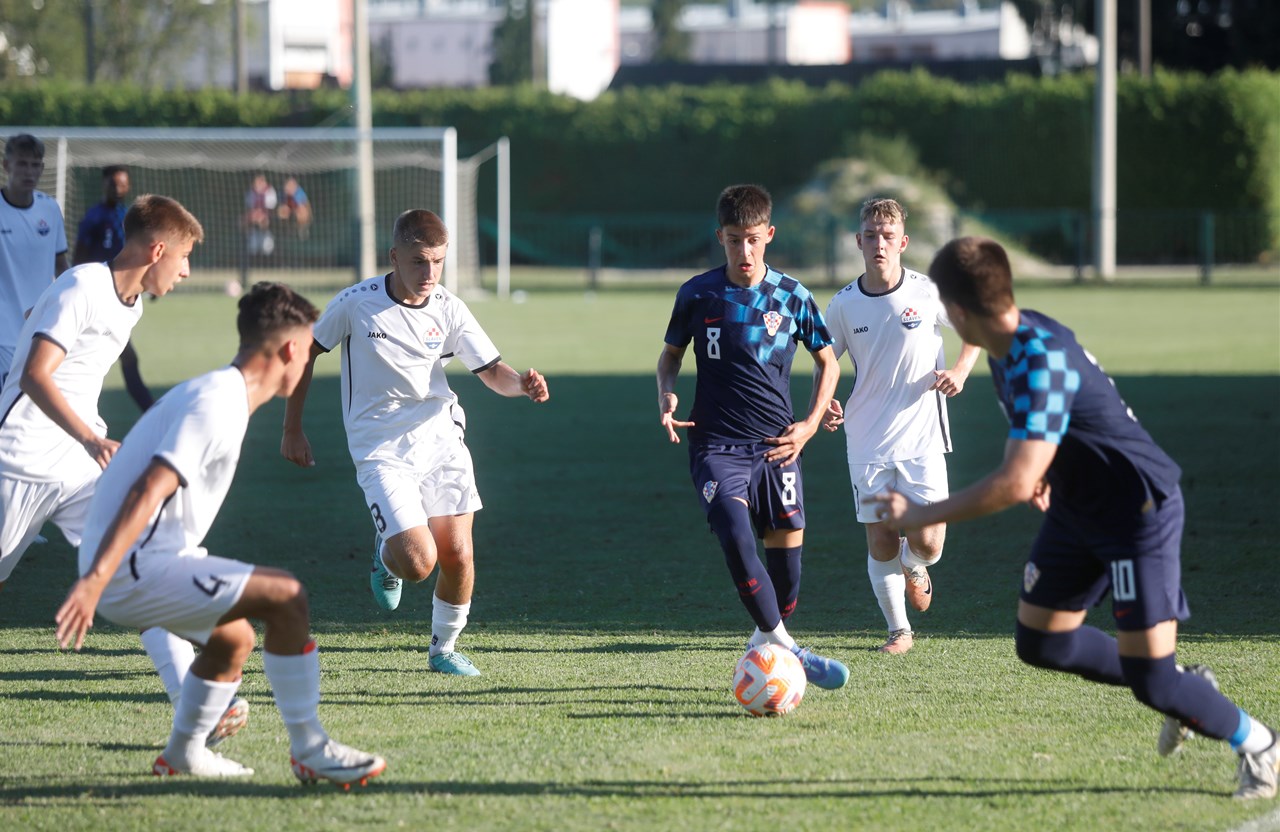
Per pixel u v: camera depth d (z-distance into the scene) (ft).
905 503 43.88
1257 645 67.41
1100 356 203.41
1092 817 44.91
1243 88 393.50
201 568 45.80
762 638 63.00
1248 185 396.16
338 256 393.09
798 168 442.50
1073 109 414.21
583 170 449.89
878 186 407.44
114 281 59.67
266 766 51.11
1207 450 127.54
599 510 107.34
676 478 121.08
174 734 49.14
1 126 444.14
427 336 65.00
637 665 66.13
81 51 609.83
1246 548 89.92
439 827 44.24
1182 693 45.70
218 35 627.05
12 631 72.90
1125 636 45.37
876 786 48.11
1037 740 53.42
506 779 48.98
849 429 71.26
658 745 53.21
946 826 44.16
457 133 451.12
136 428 46.50
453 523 65.36
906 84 433.89
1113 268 354.74
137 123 445.78
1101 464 44.62
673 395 66.03
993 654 67.82
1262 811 45.47
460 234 369.91
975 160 428.97
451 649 65.67
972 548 94.27
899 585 68.90
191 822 44.80
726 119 442.09
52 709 58.75
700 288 65.41
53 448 60.49
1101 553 45.75
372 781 48.78
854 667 65.62
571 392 176.45
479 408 164.55
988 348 45.57
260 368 46.50
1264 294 317.42
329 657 68.18
